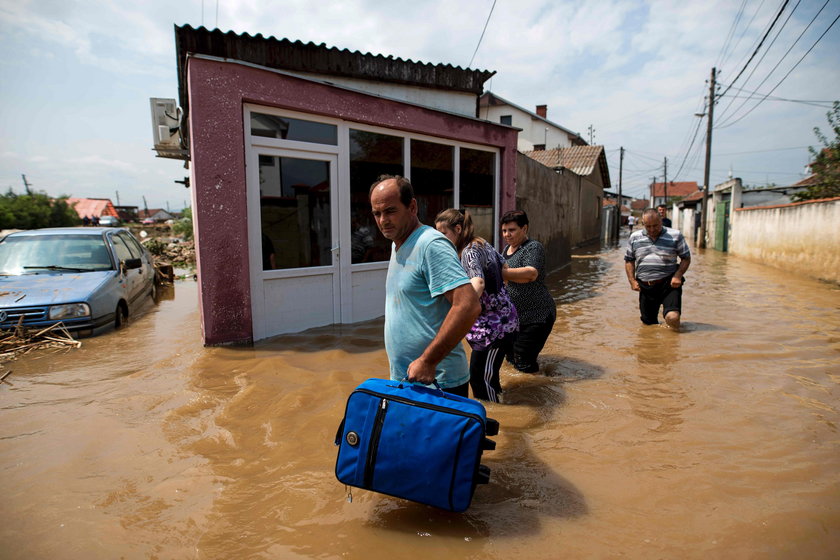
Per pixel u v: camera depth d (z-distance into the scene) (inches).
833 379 165.6
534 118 1321.4
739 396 151.3
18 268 260.5
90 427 131.0
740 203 732.0
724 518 90.0
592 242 992.2
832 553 80.4
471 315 85.6
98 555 82.1
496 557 81.0
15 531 88.3
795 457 113.0
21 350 203.3
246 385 160.2
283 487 102.3
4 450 118.9
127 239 339.0
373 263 257.3
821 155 538.3
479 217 317.4
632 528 88.0
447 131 281.1
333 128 234.2
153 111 293.6
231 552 82.9
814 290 361.1
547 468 109.9
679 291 237.6
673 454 115.3
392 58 293.6
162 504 96.7
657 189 3149.6
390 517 92.0
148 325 258.8
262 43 250.5
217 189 196.4
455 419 81.9
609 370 178.2
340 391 154.7
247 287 208.5
